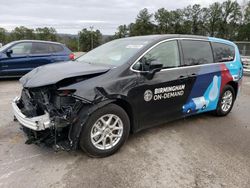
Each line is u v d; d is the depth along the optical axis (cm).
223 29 8244
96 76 367
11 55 920
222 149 421
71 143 345
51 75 366
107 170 344
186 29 8856
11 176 324
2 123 491
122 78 380
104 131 370
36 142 356
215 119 570
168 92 440
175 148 416
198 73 488
